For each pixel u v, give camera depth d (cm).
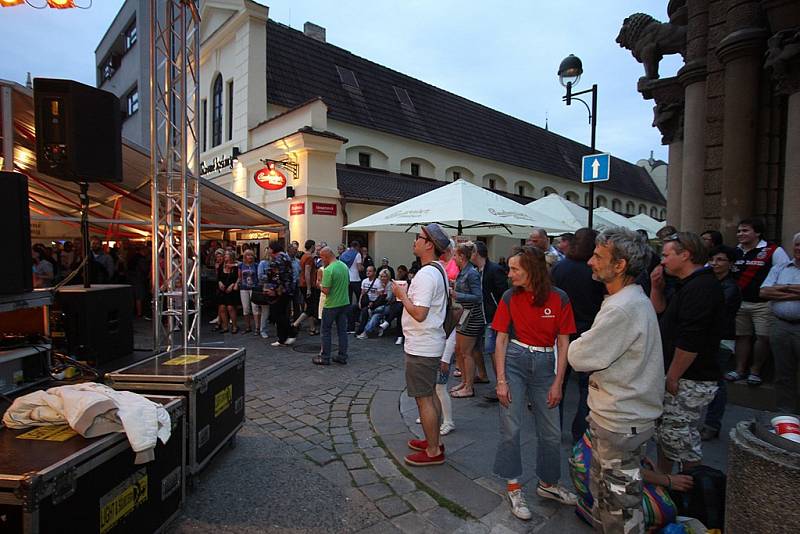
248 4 1309
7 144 544
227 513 282
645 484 250
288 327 780
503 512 286
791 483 171
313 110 1152
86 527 192
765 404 442
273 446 384
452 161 1802
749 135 511
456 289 503
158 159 501
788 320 375
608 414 210
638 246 210
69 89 378
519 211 748
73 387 232
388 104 1698
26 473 171
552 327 283
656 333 209
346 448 382
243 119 1359
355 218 1259
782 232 473
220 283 899
